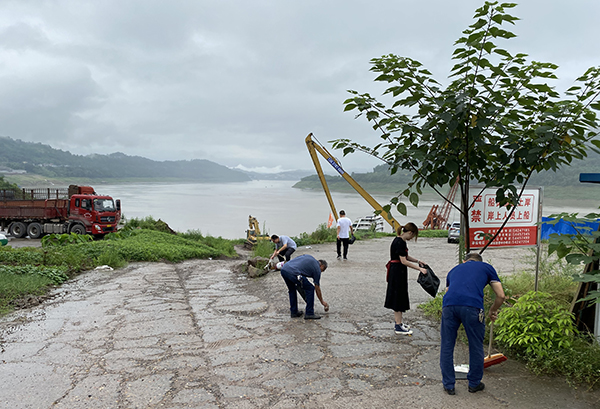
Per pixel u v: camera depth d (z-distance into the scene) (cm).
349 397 393
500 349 510
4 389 415
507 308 509
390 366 469
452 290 404
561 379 429
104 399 392
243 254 2403
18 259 1212
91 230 2397
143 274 1149
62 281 1012
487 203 552
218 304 784
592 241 452
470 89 427
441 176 469
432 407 371
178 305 777
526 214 569
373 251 1820
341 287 930
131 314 711
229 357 502
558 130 431
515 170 457
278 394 401
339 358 495
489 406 372
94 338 579
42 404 383
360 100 472
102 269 1220
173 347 540
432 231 3212
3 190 2941
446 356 401
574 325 503
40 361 492
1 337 584
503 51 400
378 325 631
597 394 396
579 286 507
